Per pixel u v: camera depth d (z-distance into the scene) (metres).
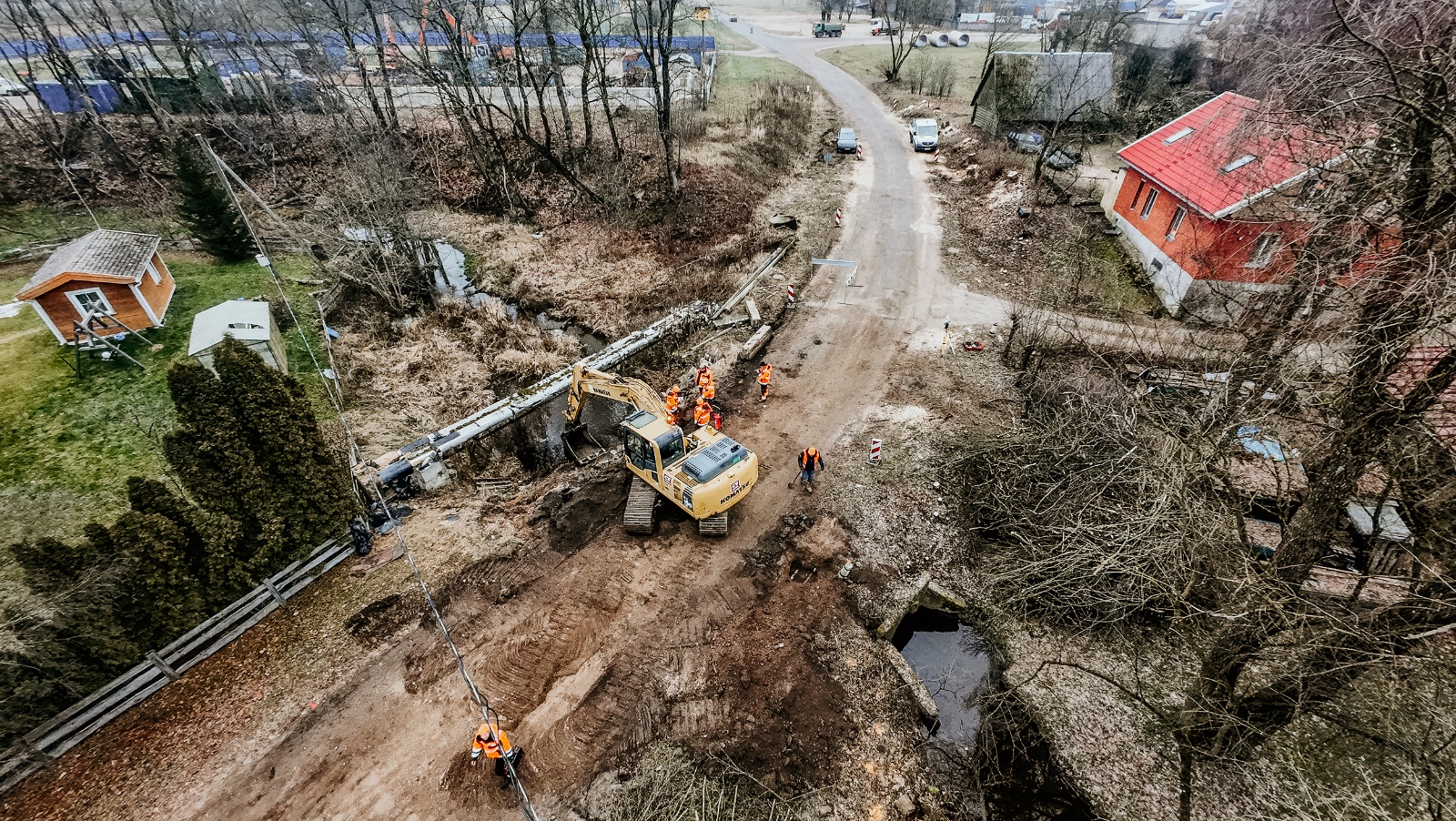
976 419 21.92
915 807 12.30
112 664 13.07
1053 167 37.72
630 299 29.48
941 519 18.17
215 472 14.59
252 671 14.31
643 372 24.77
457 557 17.12
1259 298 14.47
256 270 30.36
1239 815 11.98
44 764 12.48
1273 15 27.75
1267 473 17.33
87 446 19.59
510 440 21.77
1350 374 9.79
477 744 12.08
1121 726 13.37
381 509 18.11
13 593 15.34
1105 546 14.31
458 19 33.97
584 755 12.94
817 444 21.05
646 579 16.61
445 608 15.79
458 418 22.52
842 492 19.12
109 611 12.95
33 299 22.12
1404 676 11.77
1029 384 22.36
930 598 16.20
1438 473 10.94
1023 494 17.09
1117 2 54.31
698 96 47.31
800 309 28.36
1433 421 11.98
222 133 39.47
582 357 25.92
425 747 13.06
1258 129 15.41
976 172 39.34
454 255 34.75
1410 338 8.65
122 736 13.04
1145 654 14.51
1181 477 11.73
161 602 13.59
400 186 31.12
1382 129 10.77
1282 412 11.82
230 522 14.56
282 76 42.41
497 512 18.78
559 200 38.28
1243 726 11.75
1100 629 15.09
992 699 13.59
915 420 21.95
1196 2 80.38
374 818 12.01
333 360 24.52
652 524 17.86
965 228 34.84
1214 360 18.59
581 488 19.47
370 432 21.41
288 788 12.38
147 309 24.39
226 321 22.03
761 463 20.30
